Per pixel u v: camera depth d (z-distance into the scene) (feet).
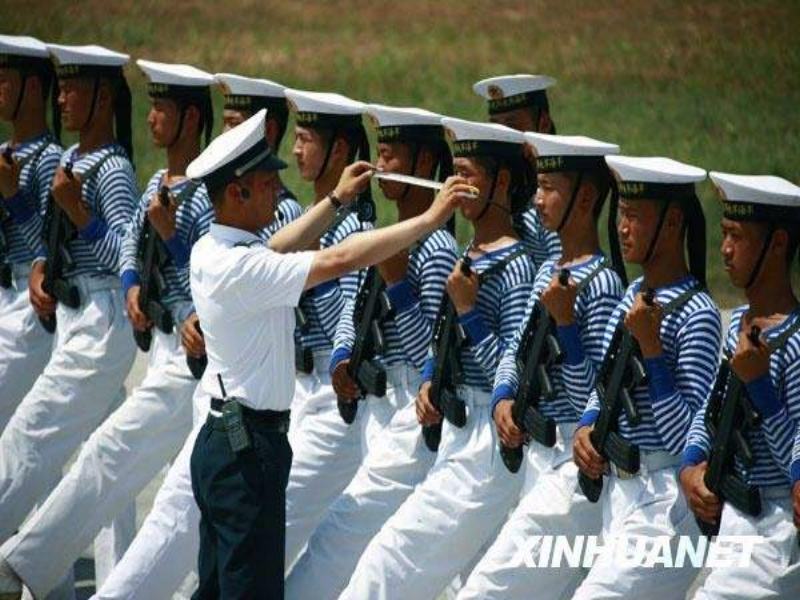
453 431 35.83
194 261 34.14
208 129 43.29
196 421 39.99
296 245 35.35
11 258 46.70
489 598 34.22
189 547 39.06
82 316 43.73
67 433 44.01
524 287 35.19
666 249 32.27
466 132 35.70
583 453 32.71
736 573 30.99
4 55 46.91
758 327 30.07
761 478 30.89
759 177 31.71
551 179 34.17
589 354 33.60
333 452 38.58
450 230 37.50
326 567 37.32
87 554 48.57
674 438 31.63
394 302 36.78
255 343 33.73
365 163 35.53
